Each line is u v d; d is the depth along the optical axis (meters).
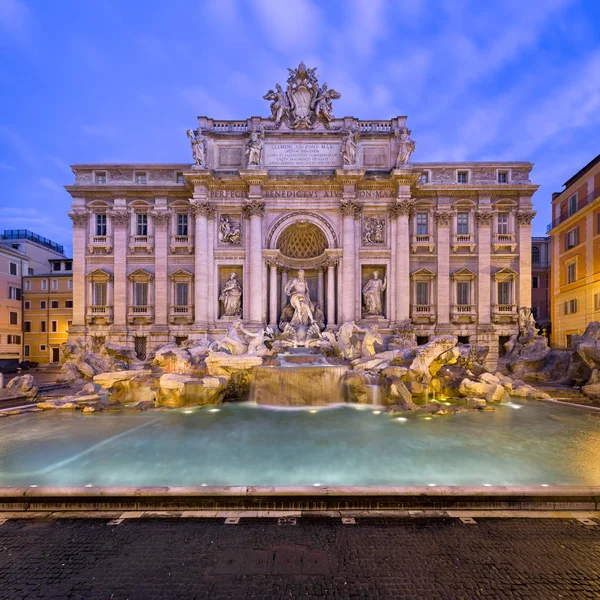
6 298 49.38
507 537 7.22
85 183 36.34
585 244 36.59
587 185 36.38
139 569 6.32
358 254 33.84
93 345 35.09
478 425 15.71
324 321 35.41
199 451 12.21
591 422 16.27
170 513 8.09
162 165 36.28
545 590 5.86
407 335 32.28
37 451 12.30
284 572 6.25
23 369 46.44
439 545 6.98
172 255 35.56
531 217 35.44
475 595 5.75
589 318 36.03
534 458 11.41
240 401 21.75
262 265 33.41
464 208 35.66
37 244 55.69
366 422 16.33
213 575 6.18
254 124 34.69
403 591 5.82
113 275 35.78
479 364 27.66
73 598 5.69
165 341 34.81
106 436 14.13
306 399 20.55
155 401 20.47
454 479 9.78
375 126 35.00
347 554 6.71
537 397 22.12
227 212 34.44
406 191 33.31
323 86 34.75
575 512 8.16
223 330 33.09
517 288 35.38
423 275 35.22
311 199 33.94
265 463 11.02
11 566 6.41
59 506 8.30
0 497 8.32
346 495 8.23
